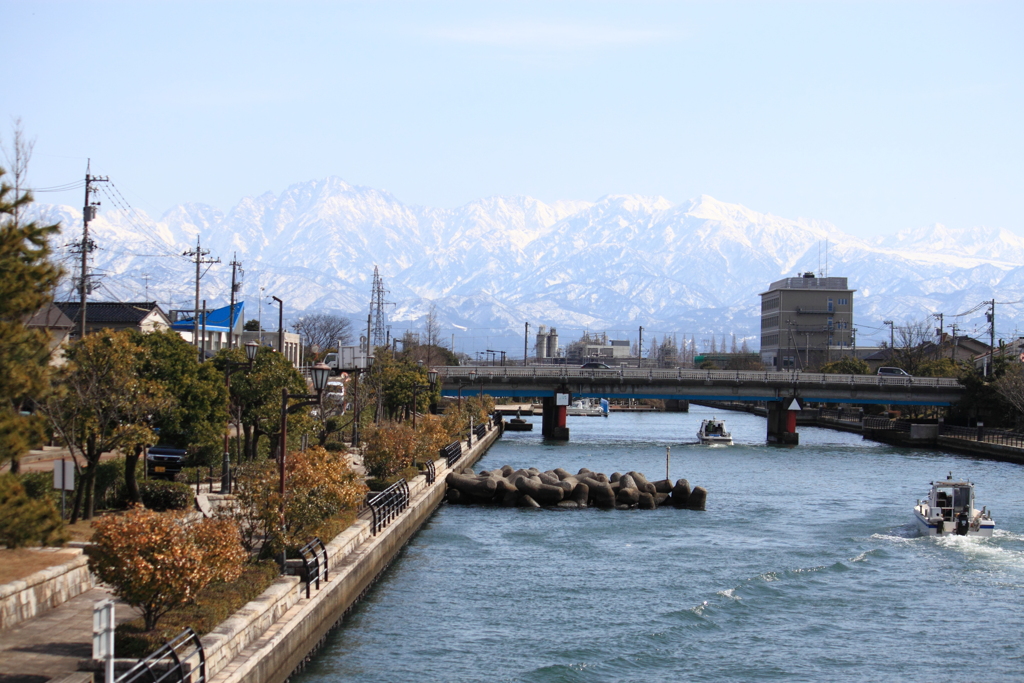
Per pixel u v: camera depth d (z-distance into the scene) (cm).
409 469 6838
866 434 14325
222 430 5278
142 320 9781
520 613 4269
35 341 2734
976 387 12812
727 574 5041
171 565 2564
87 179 5791
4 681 2331
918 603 4581
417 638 3875
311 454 4188
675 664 3694
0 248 2644
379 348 12875
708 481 8794
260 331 14700
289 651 3098
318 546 3847
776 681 3562
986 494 8019
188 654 2427
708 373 12950
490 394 13612
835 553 5578
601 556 5450
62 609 2966
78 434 4028
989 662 3803
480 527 6341
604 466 9825
